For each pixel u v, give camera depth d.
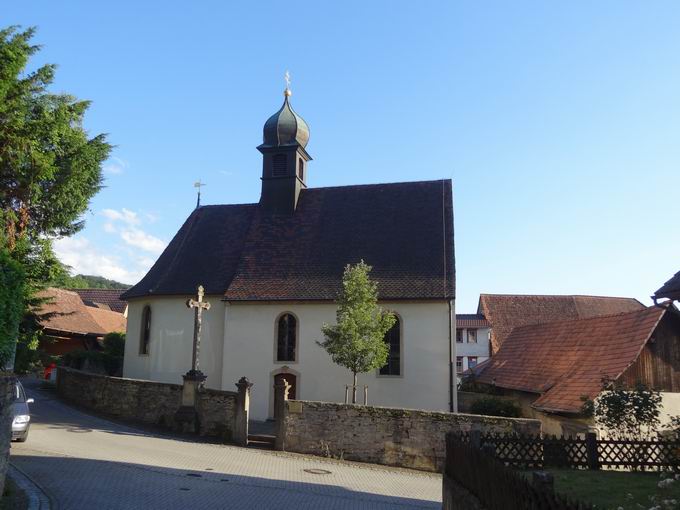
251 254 26.84
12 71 18.05
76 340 40.19
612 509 8.02
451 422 17.33
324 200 28.98
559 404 19.20
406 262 25.08
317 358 23.95
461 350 50.44
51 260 20.19
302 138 29.70
